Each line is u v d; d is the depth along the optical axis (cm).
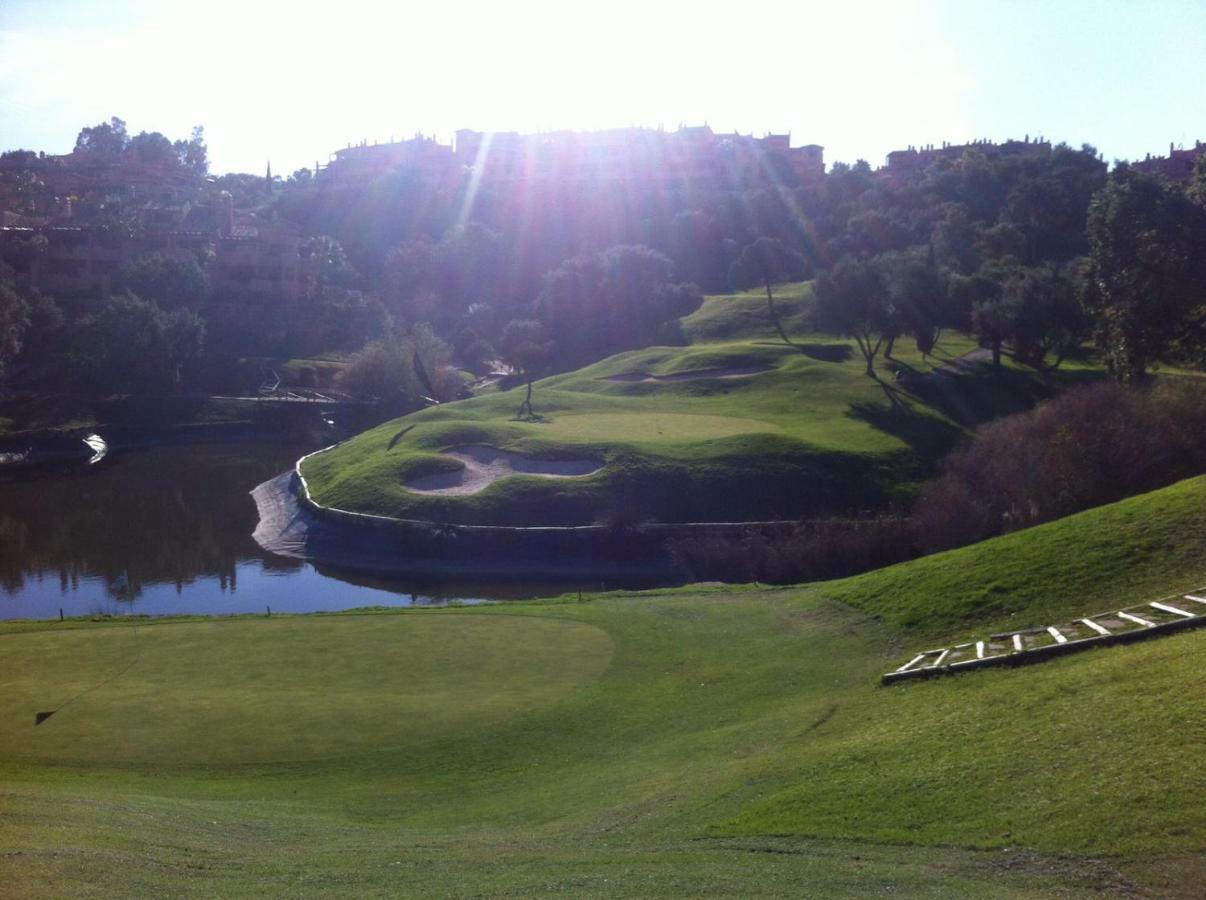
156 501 7231
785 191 16738
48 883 1122
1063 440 4653
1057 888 1092
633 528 5503
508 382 11812
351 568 5425
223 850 1380
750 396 8775
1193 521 2434
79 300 12612
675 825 1462
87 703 2252
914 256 10144
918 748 1584
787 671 2334
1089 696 1589
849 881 1151
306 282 14225
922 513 5047
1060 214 13188
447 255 15425
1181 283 4809
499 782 1833
